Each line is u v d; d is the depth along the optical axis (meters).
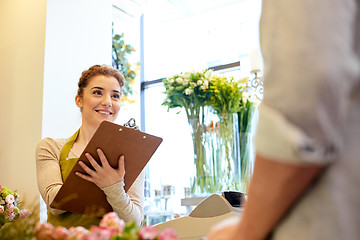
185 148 2.80
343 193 0.54
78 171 1.70
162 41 5.42
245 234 0.59
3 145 3.47
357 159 0.54
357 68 0.54
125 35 5.11
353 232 0.53
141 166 1.84
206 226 1.42
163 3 5.37
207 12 5.27
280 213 0.56
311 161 0.52
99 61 3.71
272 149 0.54
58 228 0.94
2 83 3.58
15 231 0.97
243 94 3.10
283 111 0.53
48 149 2.02
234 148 2.79
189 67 5.20
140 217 1.92
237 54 5.03
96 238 0.84
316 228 0.54
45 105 3.26
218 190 2.70
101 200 1.80
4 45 3.64
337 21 0.53
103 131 1.63
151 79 5.36
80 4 3.64
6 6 3.70
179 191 3.31
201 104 2.81
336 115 0.52
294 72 0.52
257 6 5.02
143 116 5.23
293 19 0.55
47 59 3.33
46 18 3.37
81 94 2.18
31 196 3.20
